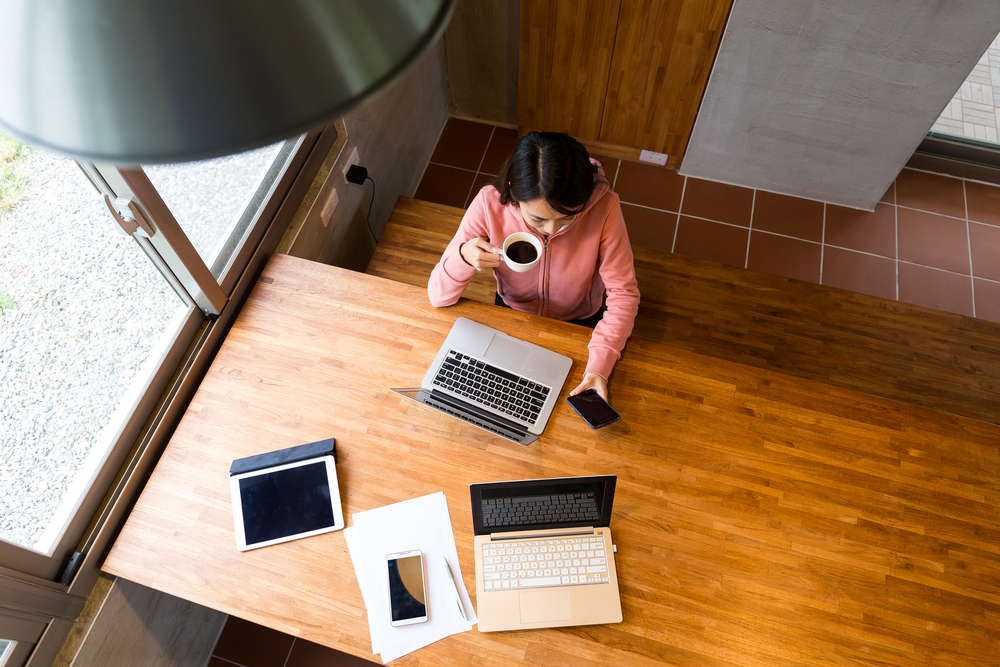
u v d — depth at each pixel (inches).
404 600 56.3
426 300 73.1
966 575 57.9
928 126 113.5
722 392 67.2
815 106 115.9
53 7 15.1
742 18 106.3
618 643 55.3
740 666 54.4
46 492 57.1
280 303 72.7
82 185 56.2
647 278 104.7
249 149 17.2
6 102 16.5
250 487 61.4
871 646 55.1
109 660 65.5
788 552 59.0
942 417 65.4
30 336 54.4
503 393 66.6
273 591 57.1
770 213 130.9
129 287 62.9
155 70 15.7
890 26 101.8
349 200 101.7
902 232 127.7
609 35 116.2
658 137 131.5
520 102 134.3
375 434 64.7
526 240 63.9
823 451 63.9
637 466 63.2
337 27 16.5
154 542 59.4
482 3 121.8
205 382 67.5
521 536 59.2
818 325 100.7
